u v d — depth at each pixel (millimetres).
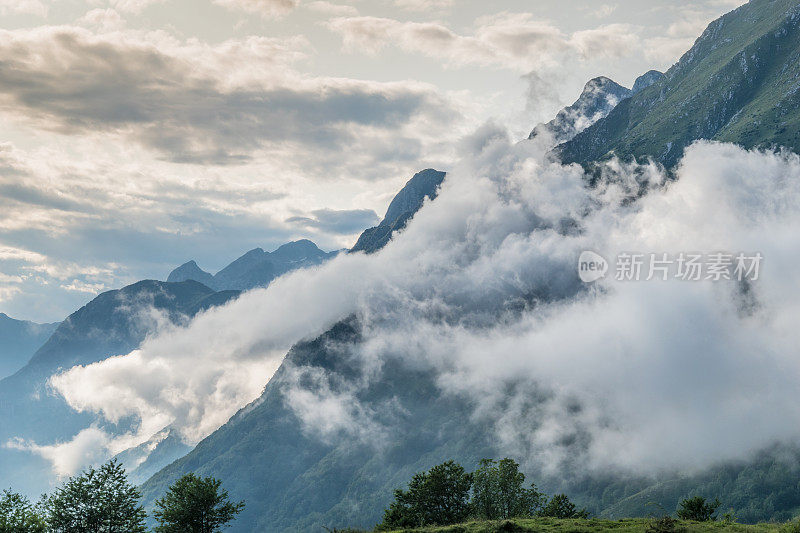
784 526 41281
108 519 66188
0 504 61562
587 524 46531
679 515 67500
